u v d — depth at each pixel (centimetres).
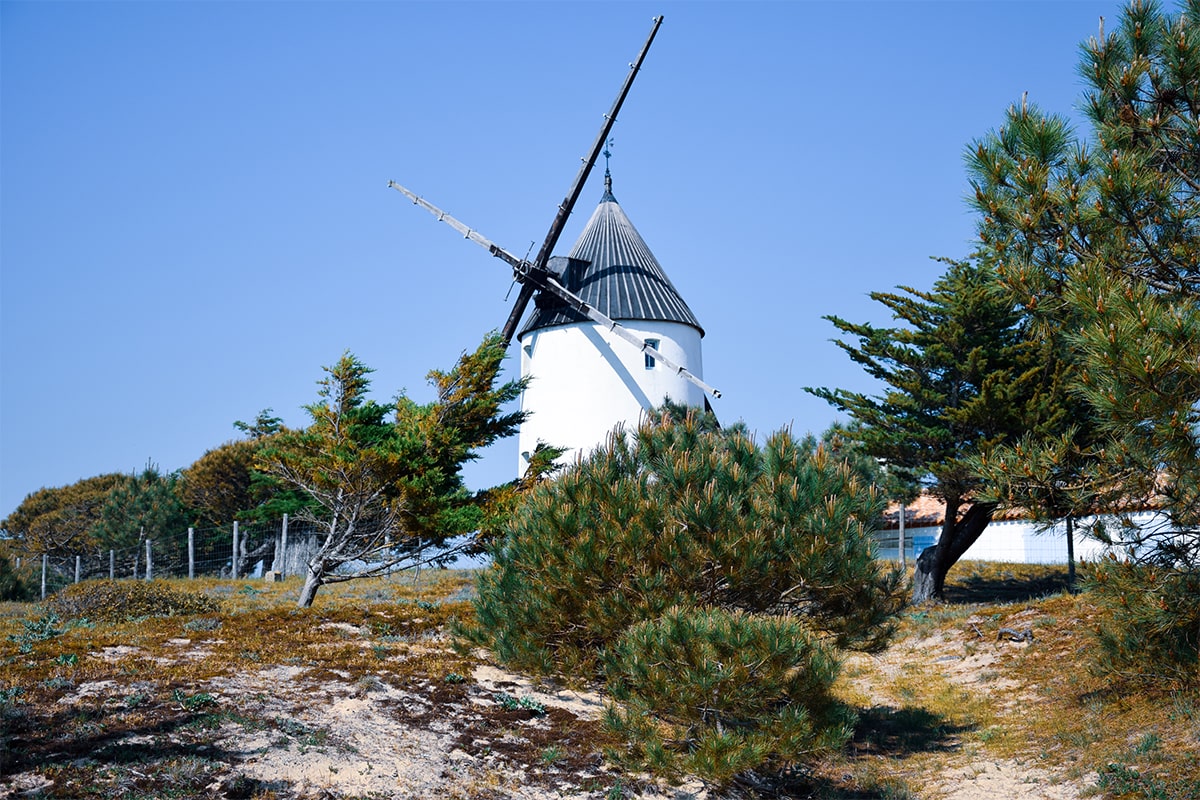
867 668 2280
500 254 4534
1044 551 3753
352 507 2448
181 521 5425
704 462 1548
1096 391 1283
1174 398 1237
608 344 4353
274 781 1128
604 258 4572
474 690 1625
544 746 1424
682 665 1319
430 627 2047
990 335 2844
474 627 1770
